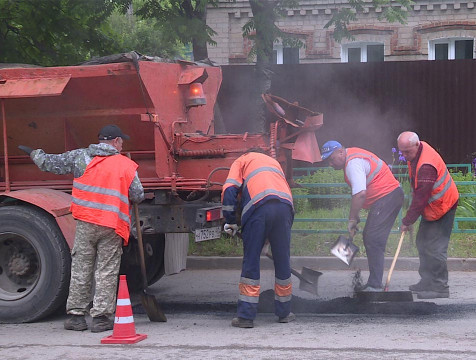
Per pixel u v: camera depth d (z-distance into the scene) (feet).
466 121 45.19
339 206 37.47
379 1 40.75
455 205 24.06
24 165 24.67
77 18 38.63
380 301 23.38
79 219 20.43
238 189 20.77
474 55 55.67
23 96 22.24
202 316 22.74
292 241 32.83
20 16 37.73
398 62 45.55
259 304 23.36
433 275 24.22
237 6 57.00
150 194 23.00
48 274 21.79
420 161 23.65
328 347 18.12
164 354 17.78
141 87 21.98
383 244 23.81
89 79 22.20
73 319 20.88
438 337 19.06
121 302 19.17
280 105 23.48
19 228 21.98
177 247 26.27
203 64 26.30
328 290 26.25
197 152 22.79
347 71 45.91
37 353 18.13
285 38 36.65
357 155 23.45
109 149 20.89
